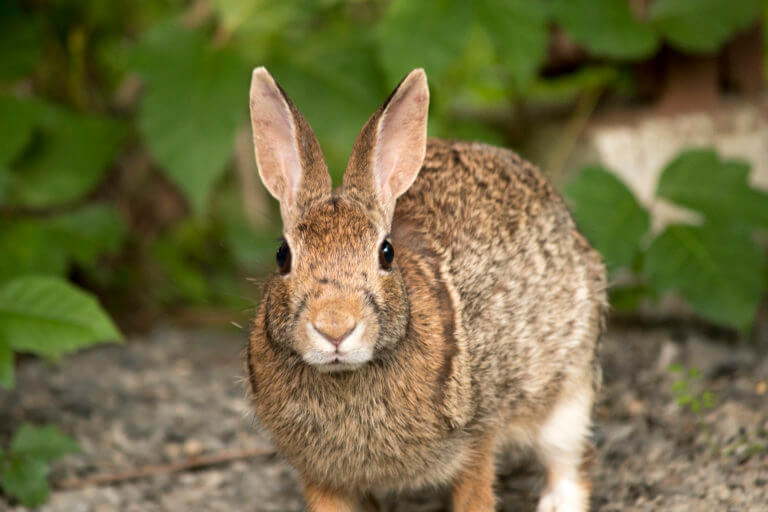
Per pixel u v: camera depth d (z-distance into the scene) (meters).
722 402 7.15
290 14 9.57
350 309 4.74
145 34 9.26
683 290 8.16
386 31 8.62
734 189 8.44
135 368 9.33
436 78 8.59
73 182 9.75
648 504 5.92
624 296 9.15
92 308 7.01
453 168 5.98
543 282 5.87
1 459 6.77
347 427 5.21
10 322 6.91
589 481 6.15
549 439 6.04
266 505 6.70
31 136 9.60
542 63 10.29
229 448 7.59
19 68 9.78
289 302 4.91
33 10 10.55
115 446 7.71
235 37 9.52
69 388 8.79
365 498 6.17
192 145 8.81
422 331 5.21
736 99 10.24
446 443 5.34
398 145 5.57
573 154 10.22
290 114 5.39
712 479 6.07
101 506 6.77
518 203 5.94
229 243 10.52
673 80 10.03
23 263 9.09
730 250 8.22
